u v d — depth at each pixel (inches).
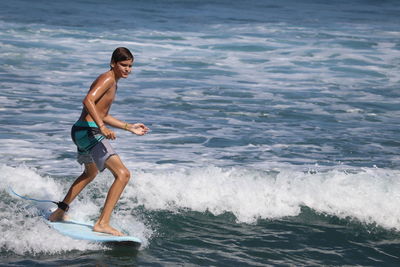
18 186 1073.5
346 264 879.7
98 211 1007.6
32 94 1873.8
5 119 1583.4
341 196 1073.5
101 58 2539.4
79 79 2134.6
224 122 1672.0
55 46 2731.3
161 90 2028.8
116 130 1533.0
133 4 4601.4
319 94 2082.9
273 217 1030.4
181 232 959.6
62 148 1368.1
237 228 986.7
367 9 5103.3
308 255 901.8
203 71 2395.4
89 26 3363.7
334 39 3344.0
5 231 898.1
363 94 2113.7
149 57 2615.7
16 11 3811.5
